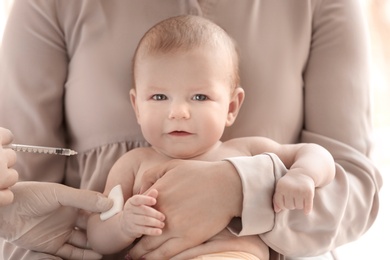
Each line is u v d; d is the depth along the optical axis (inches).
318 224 47.6
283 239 46.6
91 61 54.1
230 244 45.6
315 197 48.2
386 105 112.4
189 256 45.2
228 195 45.0
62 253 48.3
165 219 45.2
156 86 48.1
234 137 53.9
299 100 55.6
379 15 111.8
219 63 48.8
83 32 54.6
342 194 49.3
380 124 112.6
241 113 54.1
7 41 55.2
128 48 54.2
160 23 50.9
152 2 54.9
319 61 56.1
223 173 45.4
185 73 47.8
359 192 51.4
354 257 82.4
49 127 54.7
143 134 49.6
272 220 45.4
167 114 47.9
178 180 45.8
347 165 52.9
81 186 54.4
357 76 55.5
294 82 55.1
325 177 47.6
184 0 54.9
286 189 43.9
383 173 102.3
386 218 91.9
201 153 49.9
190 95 48.0
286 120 54.7
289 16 55.6
